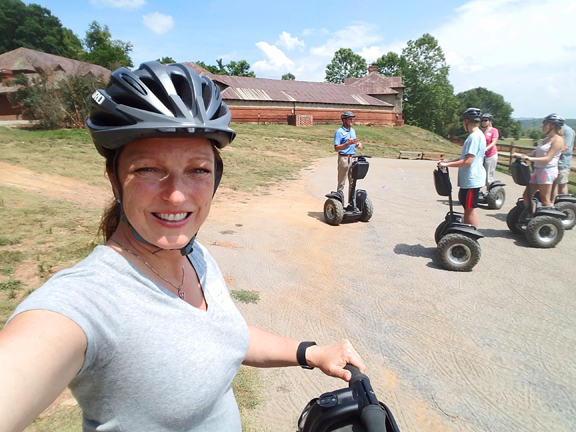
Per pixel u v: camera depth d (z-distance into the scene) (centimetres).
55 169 1016
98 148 107
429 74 6975
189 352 98
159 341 93
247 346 123
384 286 485
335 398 112
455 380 316
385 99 4931
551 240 627
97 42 7938
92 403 92
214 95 119
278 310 419
